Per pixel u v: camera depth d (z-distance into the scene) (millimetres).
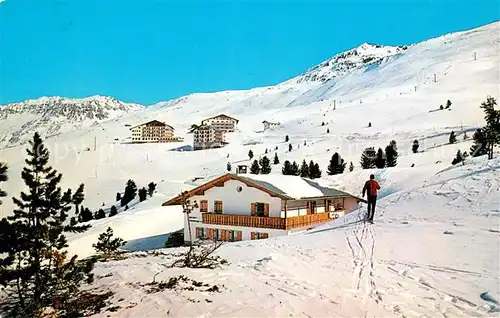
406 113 172500
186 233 36000
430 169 58656
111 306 9281
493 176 22172
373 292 9742
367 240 15578
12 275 8883
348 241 15891
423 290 9688
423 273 10898
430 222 17016
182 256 15523
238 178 33250
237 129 195125
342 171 76125
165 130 186375
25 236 8930
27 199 9148
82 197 9727
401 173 59438
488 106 39438
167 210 52156
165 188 86562
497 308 8266
